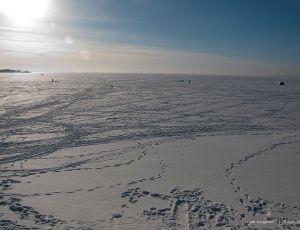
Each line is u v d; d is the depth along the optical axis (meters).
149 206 8.66
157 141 16.91
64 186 10.16
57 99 36.34
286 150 14.96
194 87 57.53
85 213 8.24
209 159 13.32
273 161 13.07
